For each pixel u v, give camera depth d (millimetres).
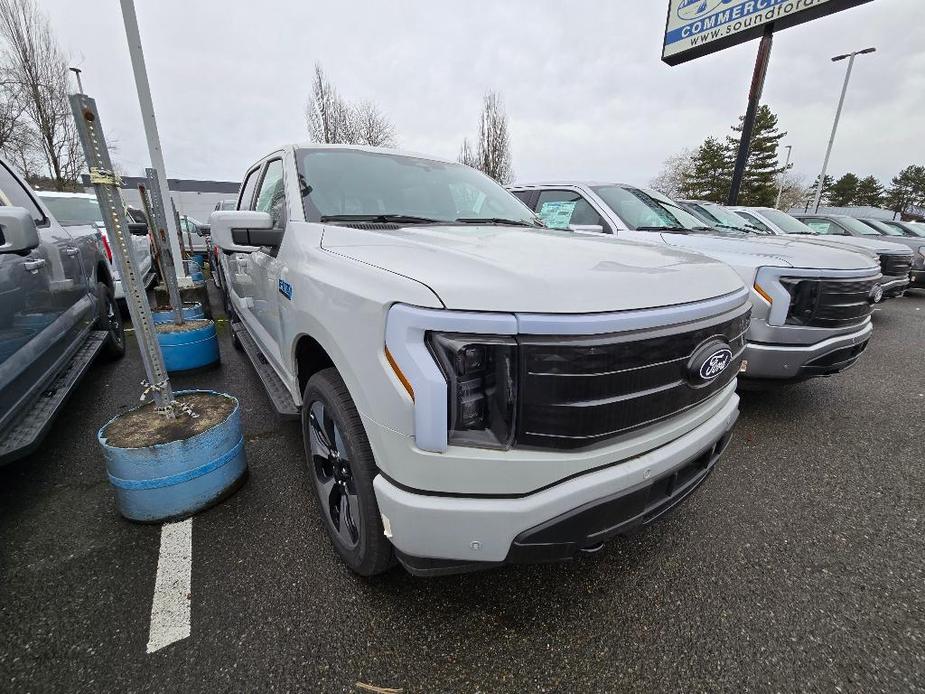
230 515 2303
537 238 2072
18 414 2396
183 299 6176
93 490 2512
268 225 2346
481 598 1828
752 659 1595
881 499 2562
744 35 10453
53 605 1753
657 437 1508
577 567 2010
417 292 1325
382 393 1365
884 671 1560
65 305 3336
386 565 1743
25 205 3201
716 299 1653
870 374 4816
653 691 1482
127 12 7090
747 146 10797
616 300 1376
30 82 21812
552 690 1481
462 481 1325
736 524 2328
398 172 2875
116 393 3898
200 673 1503
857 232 10406
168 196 7820
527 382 1286
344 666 1541
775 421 3580
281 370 2602
